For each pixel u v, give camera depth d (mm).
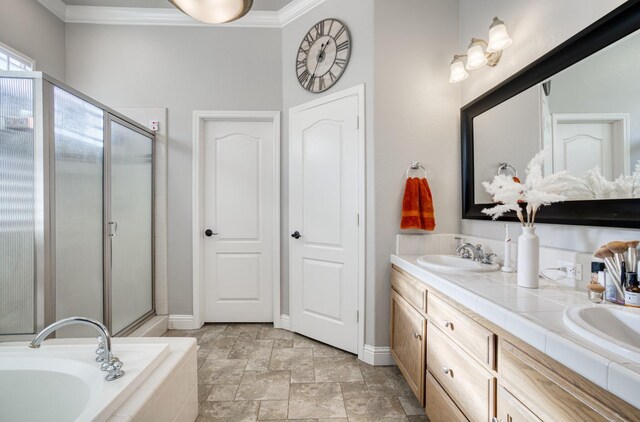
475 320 1061
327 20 2379
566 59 1252
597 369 596
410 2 2119
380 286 2100
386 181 2104
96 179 1972
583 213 1168
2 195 1493
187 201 2756
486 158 1844
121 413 960
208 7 1385
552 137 1331
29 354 1256
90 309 1923
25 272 1515
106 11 2670
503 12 1699
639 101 977
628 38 1009
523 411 815
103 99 2725
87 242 1894
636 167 986
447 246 2115
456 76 1909
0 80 1493
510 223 1618
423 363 1492
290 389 1796
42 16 2479
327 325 2383
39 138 1516
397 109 2109
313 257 2473
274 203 2752
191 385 1447
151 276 2697
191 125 2752
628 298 877
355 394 1749
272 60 2764
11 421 1193
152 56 2742
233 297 2838
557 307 921
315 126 2459
